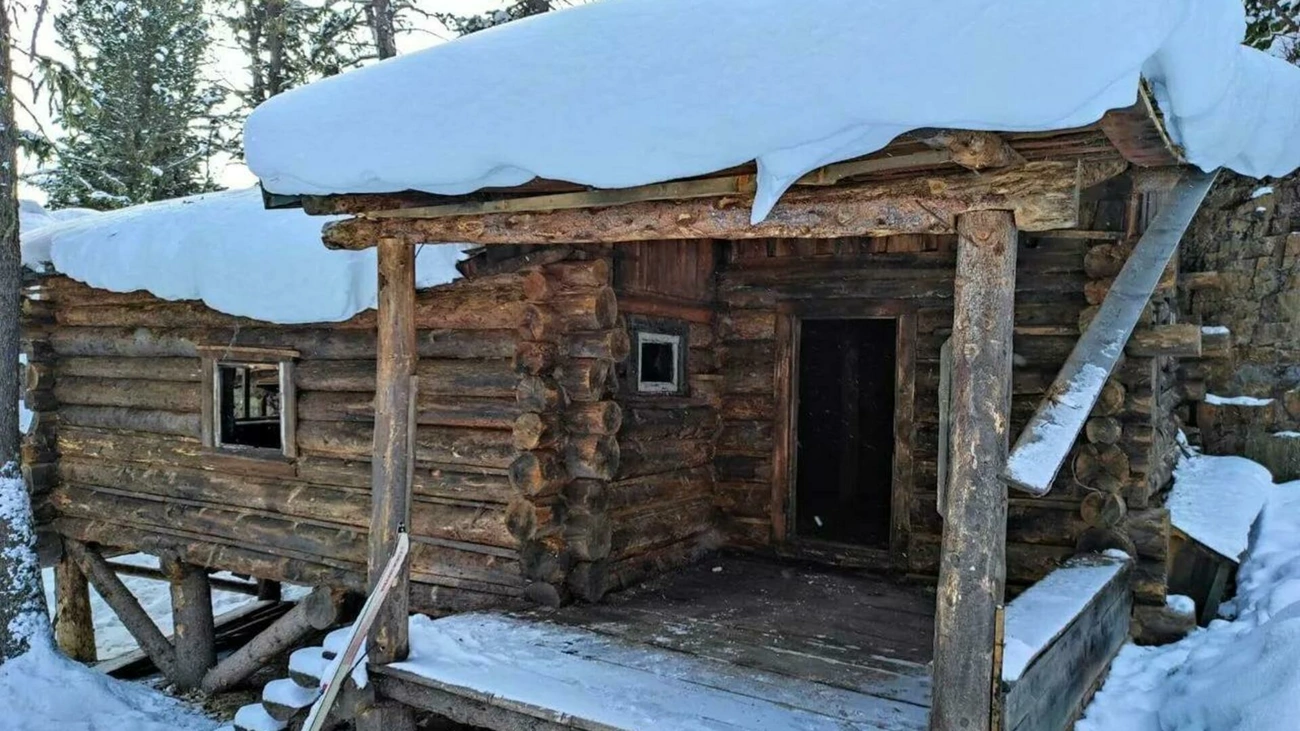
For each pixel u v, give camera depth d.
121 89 18.97
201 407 7.25
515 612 5.25
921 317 6.16
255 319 6.50
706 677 4.18
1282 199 7.62
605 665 4.33
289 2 15.34
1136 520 5.46
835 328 9.47
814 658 4.46
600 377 5.41
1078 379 3.43
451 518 5.83
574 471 5.47
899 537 6.16
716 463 6.91
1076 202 2.69
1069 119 2.22
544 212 3.84
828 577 6.16
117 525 7.93
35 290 8.12
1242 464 7.17
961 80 2.24
